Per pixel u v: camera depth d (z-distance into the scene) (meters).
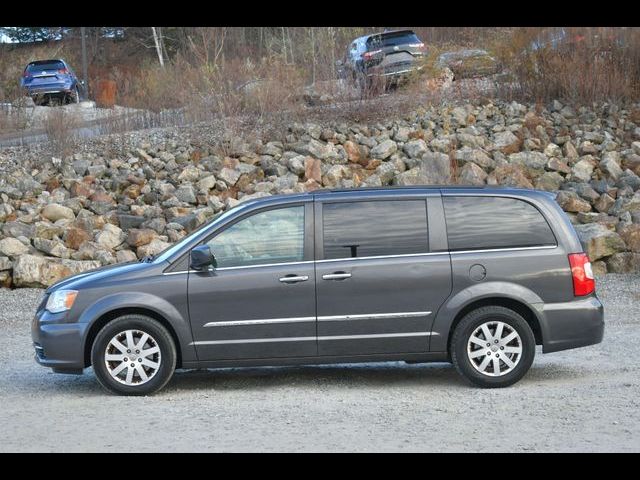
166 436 6.73
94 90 34.75
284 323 8.34
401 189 8.66
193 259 8.30
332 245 8.45
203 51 27.31
